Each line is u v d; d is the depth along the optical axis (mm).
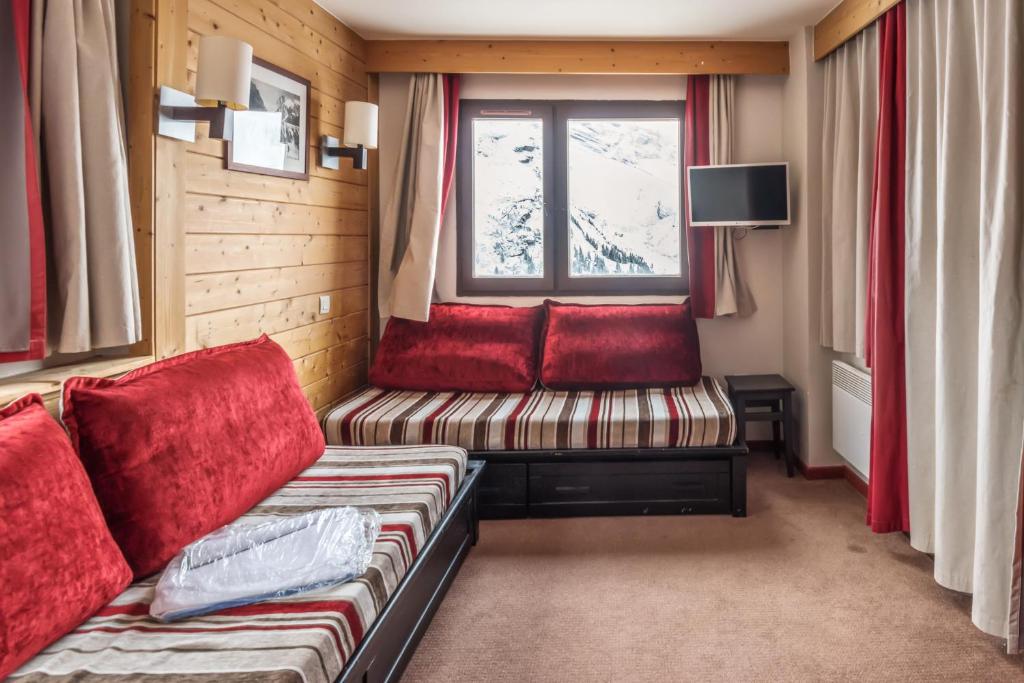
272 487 2133
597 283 4133
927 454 2516
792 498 3377
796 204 3799
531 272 4168
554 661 2004
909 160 2557
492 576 2566
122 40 2121
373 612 1603
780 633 2141
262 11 2770
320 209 3373
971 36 2211
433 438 3090
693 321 3852
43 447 1416
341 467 2459
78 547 1383
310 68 3205
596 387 3656
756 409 4211
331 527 1822
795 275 3834
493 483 3141
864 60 3096
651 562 2676
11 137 1701
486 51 3828
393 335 3805
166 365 1990
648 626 2195
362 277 3961
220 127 2209
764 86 3996
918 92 2539
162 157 2188
